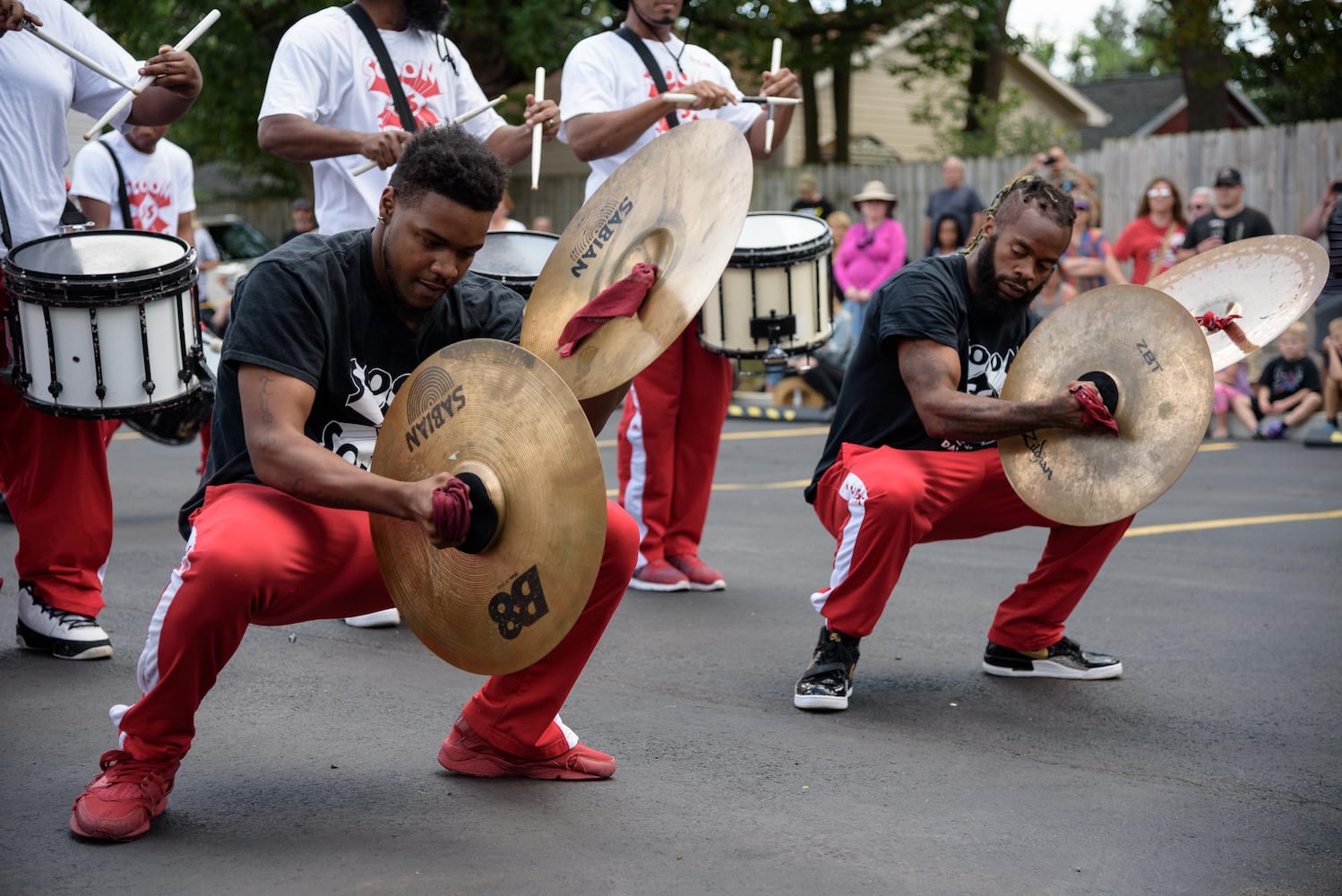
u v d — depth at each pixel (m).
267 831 2.84
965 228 12.98
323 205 4.73
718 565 5.98
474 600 2.74
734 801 3.09
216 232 17.95
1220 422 10.88
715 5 17.27
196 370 3.91
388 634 4.59
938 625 4.91
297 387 2.75
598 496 2.57
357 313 2.88
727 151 2.92
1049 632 4.20
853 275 12.43
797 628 4.82
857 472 3.86
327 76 4.59
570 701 3.89
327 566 2.82
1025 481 3.81
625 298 2.95
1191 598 5.34
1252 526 6.95
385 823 2.90
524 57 15.79
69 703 3.70
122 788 2.79
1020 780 3.28
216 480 2.91
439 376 2.74
